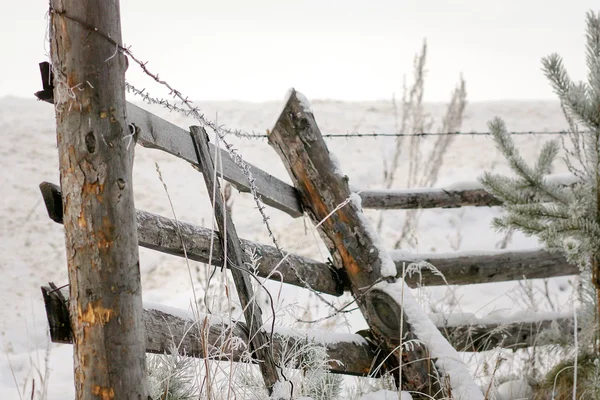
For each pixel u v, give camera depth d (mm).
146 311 3088
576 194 4055
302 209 4340
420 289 4441
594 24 3795
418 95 10750
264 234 9750
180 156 3475
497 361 3502
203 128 3707
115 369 2445
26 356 5473
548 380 4020
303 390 3309
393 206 5137
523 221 3951
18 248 9391
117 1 2537
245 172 3623
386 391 3416
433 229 9898
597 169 3852
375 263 4016
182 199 11305
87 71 2438
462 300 6785
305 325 4562
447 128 10633
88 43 2438
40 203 10609
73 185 2453
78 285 2455
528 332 4566
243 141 14000
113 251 2455
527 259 5094
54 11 2459
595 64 3805
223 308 4324
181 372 3145
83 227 2445
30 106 15117
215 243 3512
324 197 4109
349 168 13000
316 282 4070
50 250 9492
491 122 4312
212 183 3562
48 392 4340
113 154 2469
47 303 2592
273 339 3479
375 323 3914
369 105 17922
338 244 4086
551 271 5176
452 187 5328
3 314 7707
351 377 4527
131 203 2523
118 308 2459
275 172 12734
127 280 2486
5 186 10906
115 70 2496
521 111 17328
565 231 3795
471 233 9820
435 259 4793
